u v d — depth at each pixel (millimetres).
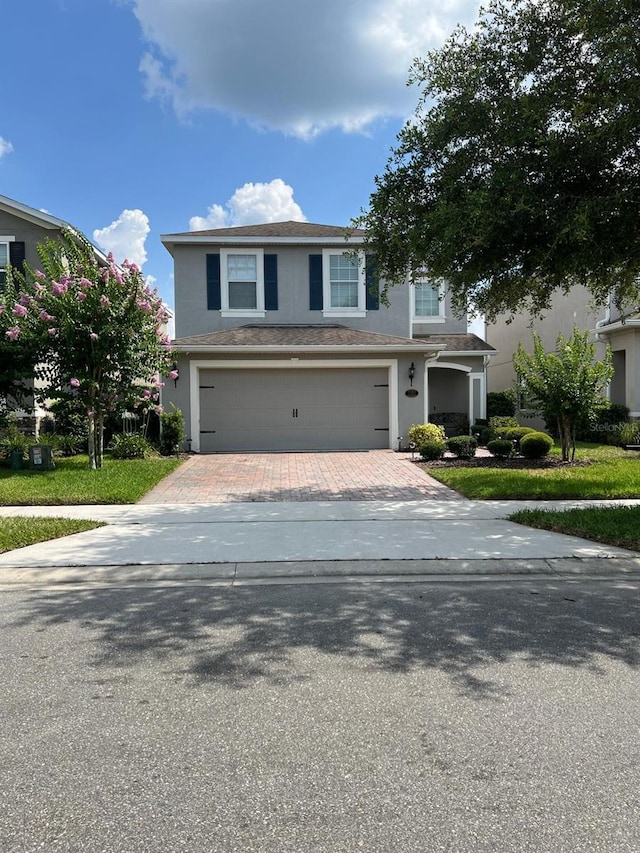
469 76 8508
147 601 5238
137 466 13117
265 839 2271
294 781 2637
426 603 5164
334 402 17016
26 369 13367
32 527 7629
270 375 16844
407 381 16906
